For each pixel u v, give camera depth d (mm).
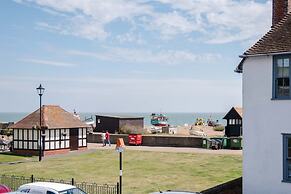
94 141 49719
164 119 95750
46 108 40438
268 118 18594
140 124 58281
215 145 40875
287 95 18297
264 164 18672
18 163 33156
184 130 71062
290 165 18156
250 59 19125
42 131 37688
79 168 30531
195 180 25266
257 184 18812
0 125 58469
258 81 18891
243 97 19266
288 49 17781
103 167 30875
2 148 42906
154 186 23688
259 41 19422
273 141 18469
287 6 20875
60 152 39281
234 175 26594
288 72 18250
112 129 55031
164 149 41156
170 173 27922
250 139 19047
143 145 45656
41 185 17000
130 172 28594
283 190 18156
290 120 18047
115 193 21312
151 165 31438
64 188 16891
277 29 19703
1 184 21156
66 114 41781
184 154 36969
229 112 48906
